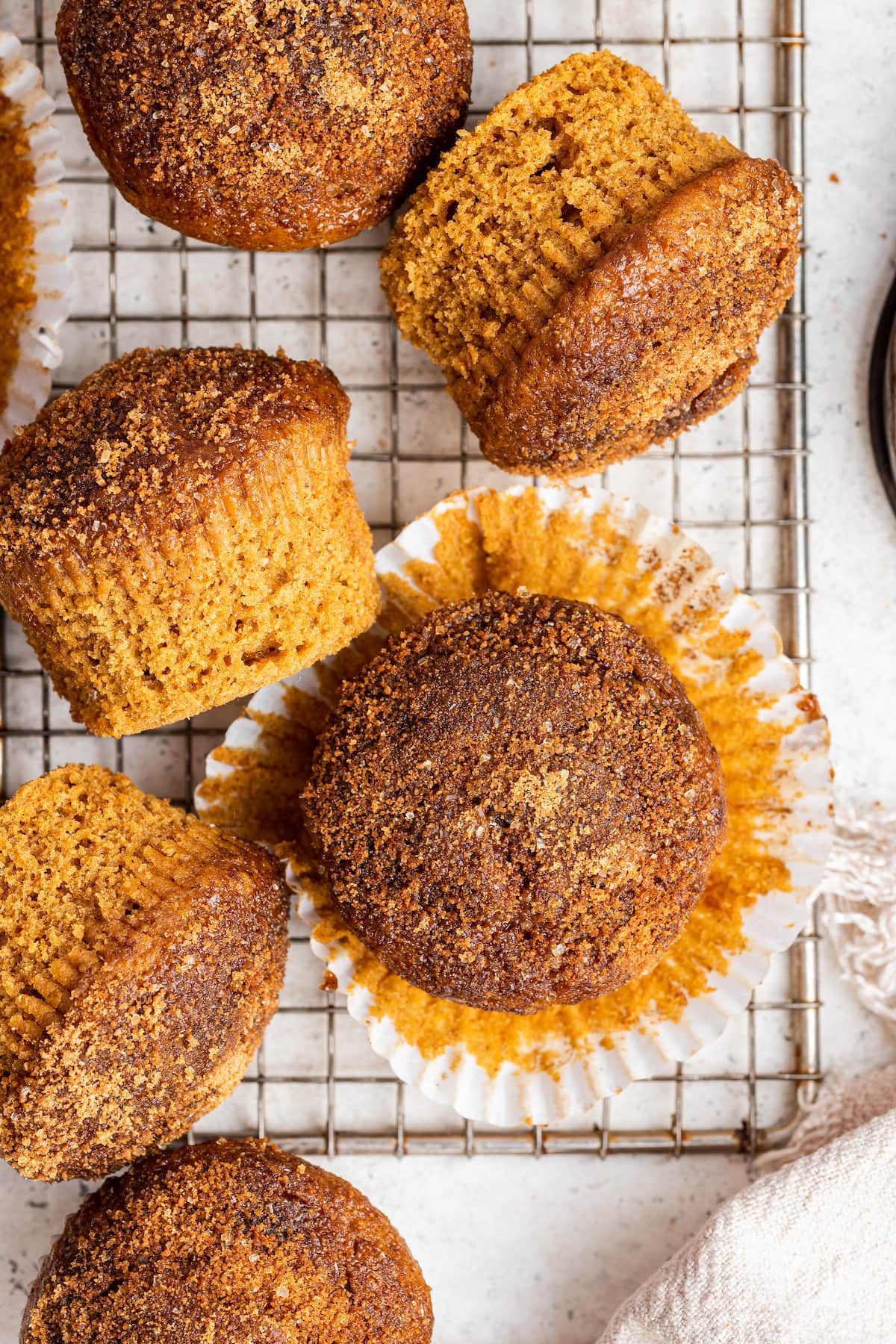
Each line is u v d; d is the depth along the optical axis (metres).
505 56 0.49
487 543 0.48
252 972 0.45
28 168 0.48
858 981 0.50
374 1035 0.48
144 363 0.46
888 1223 0.48
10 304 0.48
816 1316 0.47
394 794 0.45
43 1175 0.45
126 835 0.46
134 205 0.47
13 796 0.46
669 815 0.46
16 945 0.45
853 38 0.50
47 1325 0.45
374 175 0.45
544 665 0.46
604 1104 0.50
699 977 0.48
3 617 0.50
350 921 0.46
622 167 0.45
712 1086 0.50
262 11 0.44
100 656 0.44
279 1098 0.50
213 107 0.44
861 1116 0.49
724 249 0.44
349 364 0.50
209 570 0.44
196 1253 0.45
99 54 0.44
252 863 0.46
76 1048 0.44
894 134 0.50
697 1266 0.48
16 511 0.44
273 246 0.46
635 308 0.44
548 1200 0.50
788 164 0.49
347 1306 0.45
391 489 0.50
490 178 0.45
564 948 0.45
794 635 0.50
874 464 0.50
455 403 0.49
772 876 0.48
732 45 0.49
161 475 0.44
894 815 0.49
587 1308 0.50
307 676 0.48
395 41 0.45
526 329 0.45
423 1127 0.50
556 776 0.45
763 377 0.50
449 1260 0.50
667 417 0.47
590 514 0.48
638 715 0.46
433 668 0.46
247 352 0.46
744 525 0.49
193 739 0.50
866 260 0.50
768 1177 0.48
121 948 0.44
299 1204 0.45
